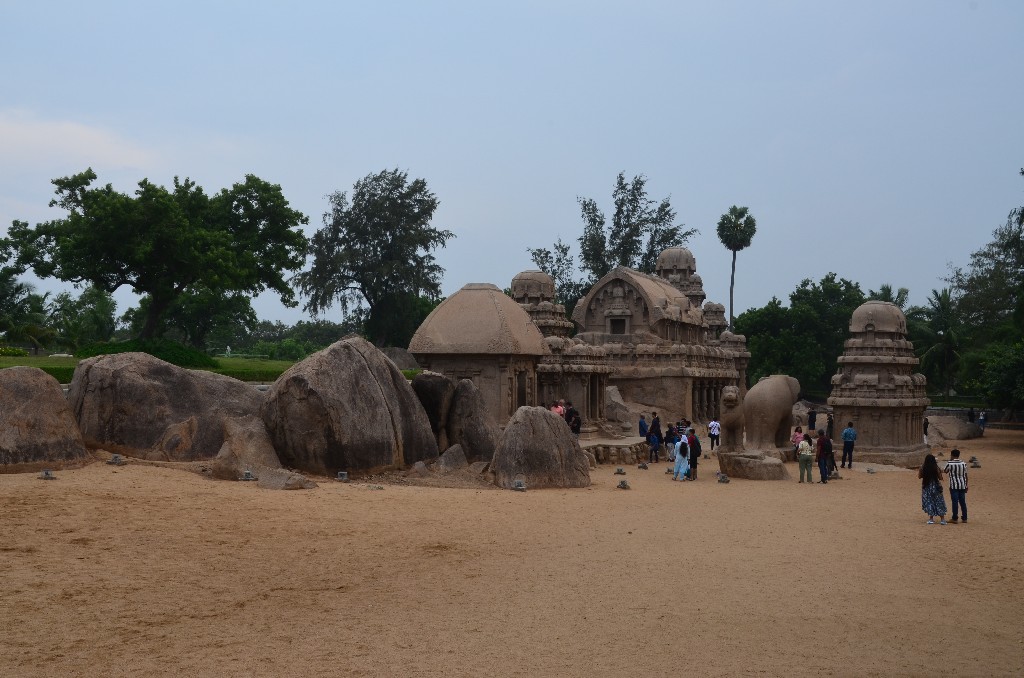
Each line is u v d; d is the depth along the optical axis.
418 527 21.00
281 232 58.44
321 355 28.09
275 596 15.49
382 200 79.81
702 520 24.42
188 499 21.56
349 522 20.94
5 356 51.56
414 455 29.48
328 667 12.32
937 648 13.77
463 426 32.19
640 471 38.91
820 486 34.22
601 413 50.25
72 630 13.35
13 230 52.50
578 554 19.38
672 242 95.25
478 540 20.16
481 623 14.42
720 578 17.69
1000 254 88.12
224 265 50.22
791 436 47.81
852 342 47.28
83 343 73.69
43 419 24.11
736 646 13.62
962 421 65.44
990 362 62.25
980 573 18.83
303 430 26.98
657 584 17.06
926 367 84.12
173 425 26.56
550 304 61.84
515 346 41.19
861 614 15.45
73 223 49.97
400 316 81.94
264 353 123.50
